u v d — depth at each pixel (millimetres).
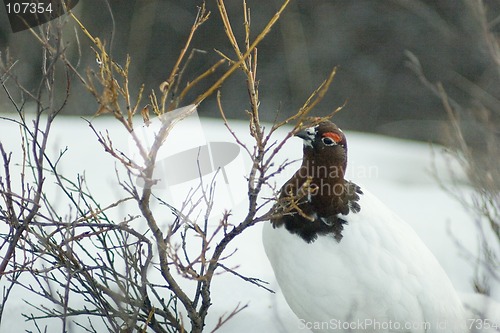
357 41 28312
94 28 27406
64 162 13617
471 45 26359
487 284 9328
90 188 12734
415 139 26297
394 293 8359
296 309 8859
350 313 8414
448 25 27281
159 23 28359
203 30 28281
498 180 10227
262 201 13086
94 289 8195
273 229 8688
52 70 8055
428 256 8859
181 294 8039
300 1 28859
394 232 8641
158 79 27953
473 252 12406
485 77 24703
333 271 8328
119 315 8164
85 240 10602
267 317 9508
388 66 28078
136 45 27172
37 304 9320
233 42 7375
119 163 13773
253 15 28047
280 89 27734
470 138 14820
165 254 7750
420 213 13836
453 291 8977
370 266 8344
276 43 28078
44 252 7918
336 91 27844
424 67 27703
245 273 10477
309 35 28625
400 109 27734
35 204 7867
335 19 28531
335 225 8469
